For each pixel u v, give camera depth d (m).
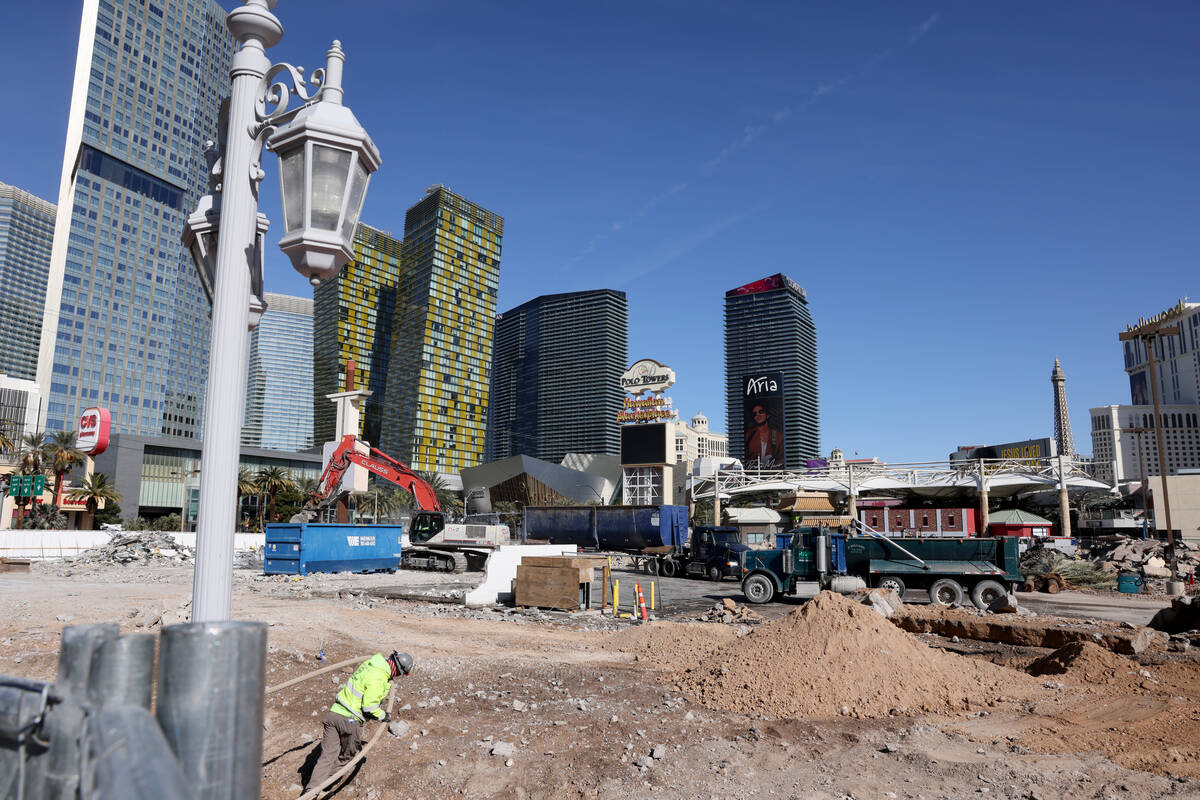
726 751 7.76
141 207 145.25
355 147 4.21
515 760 7.52
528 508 46.72
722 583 32.53
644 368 96.19
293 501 92.69
